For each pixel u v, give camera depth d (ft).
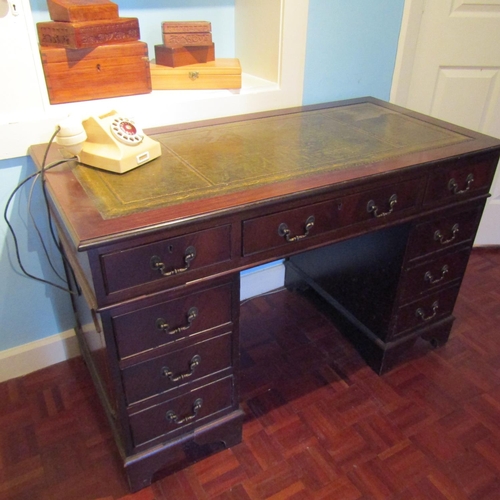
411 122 5.28
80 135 3.73
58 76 4.34
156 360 3.81
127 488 4.32
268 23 5.37
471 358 5.82
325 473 4.48
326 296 6.19
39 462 4.52
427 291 5.31
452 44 6.29
